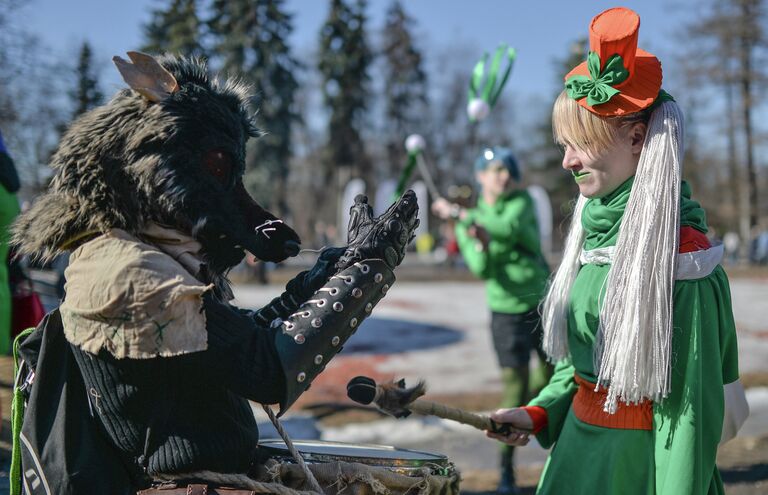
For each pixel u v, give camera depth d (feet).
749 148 120.88
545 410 7.76
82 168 5.66
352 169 152.76
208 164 5.74
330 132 151.94
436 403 7.03
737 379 6.88
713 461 6.47
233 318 5.67
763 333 36.24
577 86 6.76
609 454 6.70
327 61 147.74
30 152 42.06
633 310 6.35
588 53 6.79
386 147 170.81
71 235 5.80
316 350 5.70
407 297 57.21
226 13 71.82
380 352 30.81
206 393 5.79
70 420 5.79
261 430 16.79
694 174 126.31
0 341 11.52
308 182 180.65
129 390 5.62
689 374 6.36
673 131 6.60
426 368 27.35
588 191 6.95
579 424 7.05
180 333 5.45
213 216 5.71
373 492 6.08
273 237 6.00
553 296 7.55
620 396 6.46
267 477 5.94
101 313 5.44
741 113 119.85
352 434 17.94
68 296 5.66
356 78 149.59
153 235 5.75
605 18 6.68
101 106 5.93
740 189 127.85
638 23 6.48
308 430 17.63
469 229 16.07
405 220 6.17
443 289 65.92
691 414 6.31
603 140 6.75
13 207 11.43
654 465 6.56
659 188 6.49
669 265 6.38
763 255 108.37
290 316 5.86
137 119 5.66
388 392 6.50
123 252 5.54
